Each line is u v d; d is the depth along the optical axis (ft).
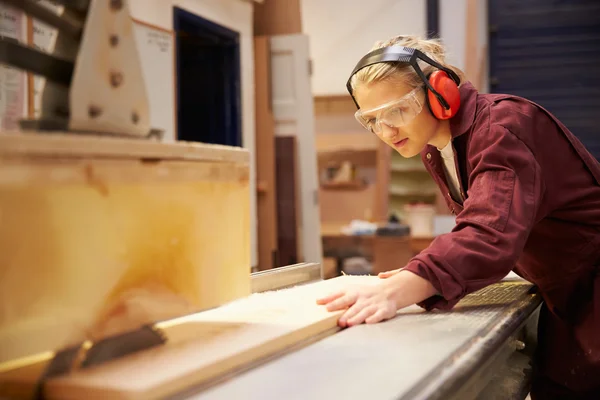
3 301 1.81
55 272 1.94
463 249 3.44
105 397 1.92
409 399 2.03
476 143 3.81
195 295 2.50
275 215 13.80
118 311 2.15
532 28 18.10
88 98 2.23
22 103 6.03
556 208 4.07
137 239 2.23
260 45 13.85
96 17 2.28
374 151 22.08
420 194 21.01
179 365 2.15
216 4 12.11
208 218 2.58
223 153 2.68
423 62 3.93
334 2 20.83
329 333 2.98
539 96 18.12
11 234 1.83
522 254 4.48
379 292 3.33
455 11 19.36
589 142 17.83
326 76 21.39
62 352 2.07
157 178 2.31
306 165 13.96
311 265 4.94
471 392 2.70
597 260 4.16
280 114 14.05
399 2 20.27
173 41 10.53
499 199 3.54
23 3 2.18
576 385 4.28
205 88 13.23
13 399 2.01
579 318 4.23
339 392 2.04
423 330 2.99
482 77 18.39
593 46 17.70
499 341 2.93
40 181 1.90
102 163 2.09
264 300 3.57
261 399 1.98
